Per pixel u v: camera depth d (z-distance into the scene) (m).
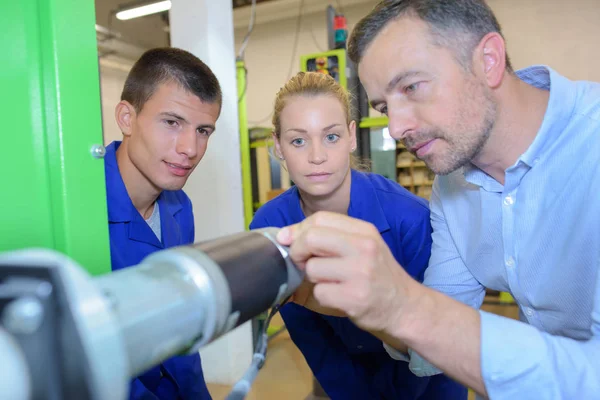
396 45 0.59
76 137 0.43
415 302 0.46
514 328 0.47
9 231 0.44
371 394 1.26
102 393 0.21
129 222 0.97
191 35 1.85
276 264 0.44
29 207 0.43
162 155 0.97
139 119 0.98
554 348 0.45
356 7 4.61
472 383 0.47
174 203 1.20
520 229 0.73
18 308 0.20
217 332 0.35
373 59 0.61
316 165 0.98
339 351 1.24
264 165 4.20
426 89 0.59
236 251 0.40
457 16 0.58
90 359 0.21
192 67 0.97
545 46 3.94
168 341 0.30
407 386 1.19
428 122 0.61
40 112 0.42
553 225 0.69
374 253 0.43
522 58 4.01
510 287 0.79
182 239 1.21
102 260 0.46
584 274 0.67
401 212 1.06
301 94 0.99
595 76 3.80
